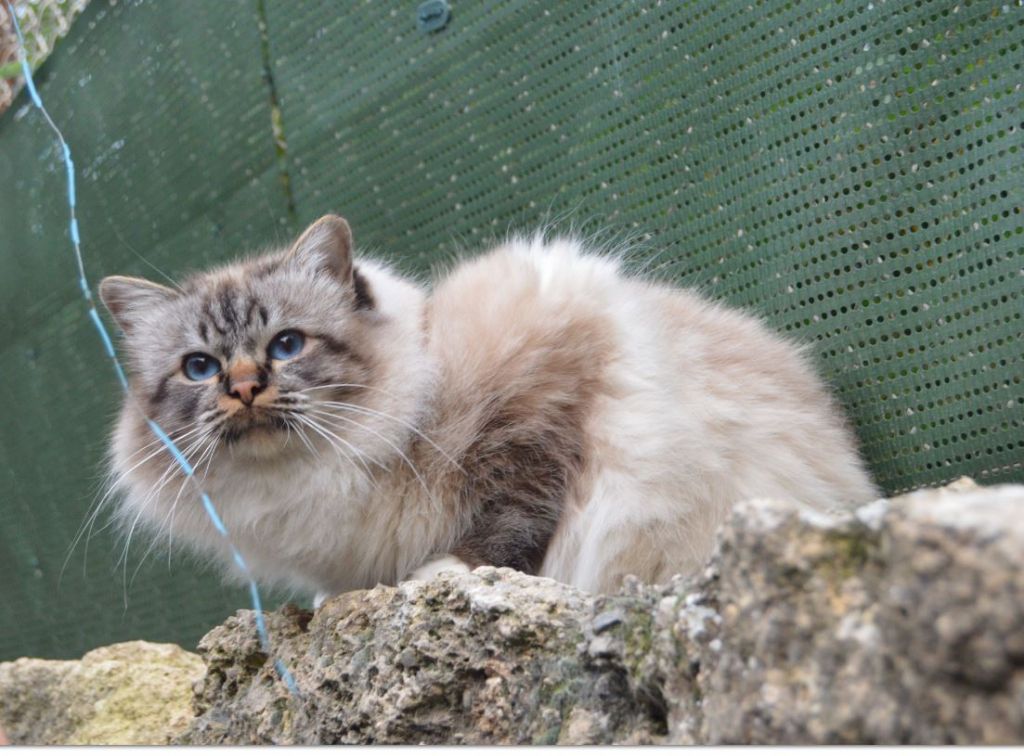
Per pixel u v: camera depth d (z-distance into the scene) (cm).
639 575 85
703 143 98
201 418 86
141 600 126
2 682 107
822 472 88
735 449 87
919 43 89
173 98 125
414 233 111
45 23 126
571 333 87
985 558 48
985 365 88
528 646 72
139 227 128
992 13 87
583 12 103
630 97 100
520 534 85
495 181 107
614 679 69
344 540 87
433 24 109
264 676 83
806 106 93
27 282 137
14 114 134
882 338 91
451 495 85
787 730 57
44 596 138
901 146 90
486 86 107
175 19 124
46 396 135
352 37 114
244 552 89
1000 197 87
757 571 62
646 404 86
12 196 137
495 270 92
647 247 100
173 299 90
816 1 93
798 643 58
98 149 130
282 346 87
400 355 88
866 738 53
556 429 86
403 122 111
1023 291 86
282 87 118
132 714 101
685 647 65
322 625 81
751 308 96
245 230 121
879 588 56
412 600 76
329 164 116
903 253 90
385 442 85
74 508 132
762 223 95
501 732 72
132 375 90
